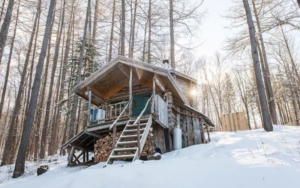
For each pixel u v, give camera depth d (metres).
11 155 17.03
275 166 4.18
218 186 3.54
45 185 4.54
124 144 7.79
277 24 6.39
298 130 9.79
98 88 11.09
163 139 10.26
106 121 10.12
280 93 11.04
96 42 19.09
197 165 4.68
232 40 12.84
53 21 19.97
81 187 3.83
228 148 7.17
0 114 17.08
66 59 20.08
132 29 18.47
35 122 18.75
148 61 18.81
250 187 3.39
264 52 17.62
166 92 11.17
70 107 16.86
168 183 3.80
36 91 10.24
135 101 11.67
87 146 11.57
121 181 4.00
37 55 21.08
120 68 9.95
